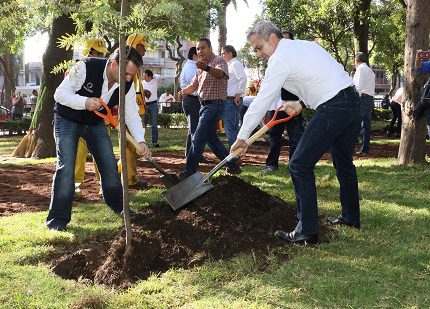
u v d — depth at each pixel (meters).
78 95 4.71
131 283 3.62
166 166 9.01
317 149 4.21
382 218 4.96
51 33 10.76
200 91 7.04
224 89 7.03
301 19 25.02
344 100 4.19
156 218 4.45
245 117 4.25
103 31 3.76
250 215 4.52
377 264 3.76
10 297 3.26
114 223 5.00
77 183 6.32
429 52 7.57
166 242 4.13
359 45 23.94
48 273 3.73
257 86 12.79
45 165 9.51
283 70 4.14
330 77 4.20
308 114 12.77
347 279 3.48
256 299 3.19
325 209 5.38
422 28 8.03
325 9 24.28
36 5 3.74
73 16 3.77
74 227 4.93
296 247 4.12
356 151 11.32
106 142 5.18
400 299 3.20
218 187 4.72
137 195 6.20
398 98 15.36
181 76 9.25
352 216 4.70
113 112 6.30
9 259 4.01
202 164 8.94
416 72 8.11
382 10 28.50
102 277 3.74
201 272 3.66
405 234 4.50
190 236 4.15
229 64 8.51
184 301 3.24
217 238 4.09
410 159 8.35
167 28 3.99
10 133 21.14
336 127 4.20
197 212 4.42
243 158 9.89
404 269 3.67
